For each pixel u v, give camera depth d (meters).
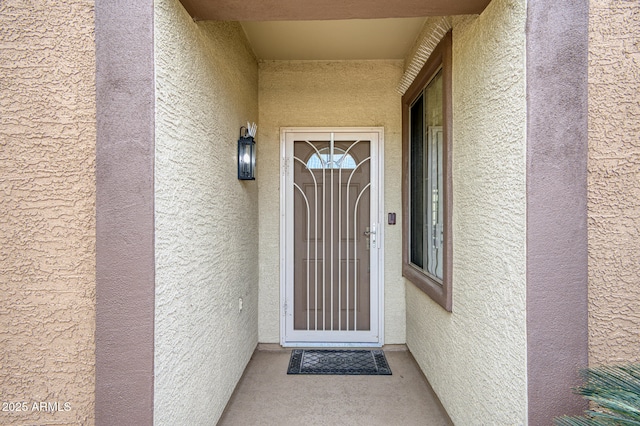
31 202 1.34
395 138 3.33
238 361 2.60
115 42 1.30
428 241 2.73
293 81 3.33
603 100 1.32
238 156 2.56
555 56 1.29
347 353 3.24
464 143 1.89
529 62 1.29
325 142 3.35
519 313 1.35
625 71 1.32
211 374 1.98
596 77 1.32
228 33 2.31
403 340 3.33
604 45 1.32
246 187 2.83
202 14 1.67
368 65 3.33
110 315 1.30
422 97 2.88
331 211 3.36
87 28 1.34
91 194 1.34
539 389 1.29
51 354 1.35
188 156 1.65
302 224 3.38
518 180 1.36
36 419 1.36
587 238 1.31
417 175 3.03
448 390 2.15
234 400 2.44
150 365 1.30
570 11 1.29
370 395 2.52
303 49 3.10
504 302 1.46
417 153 3.03
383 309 3.33
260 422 2.20
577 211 1.29
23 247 1.35
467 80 1.85
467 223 1.85
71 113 1.34
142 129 1.30
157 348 1.34
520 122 1.34
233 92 2.44
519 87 1.35
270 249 3.34
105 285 1.30
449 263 2.08
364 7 1.64
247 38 2.86
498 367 1.51
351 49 3.12
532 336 1.29
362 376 2.80
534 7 1.29
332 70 3.33
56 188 1.34
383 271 3.33
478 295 1.71
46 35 1.35
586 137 1.29
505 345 1.46
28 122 1.34
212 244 2.00
